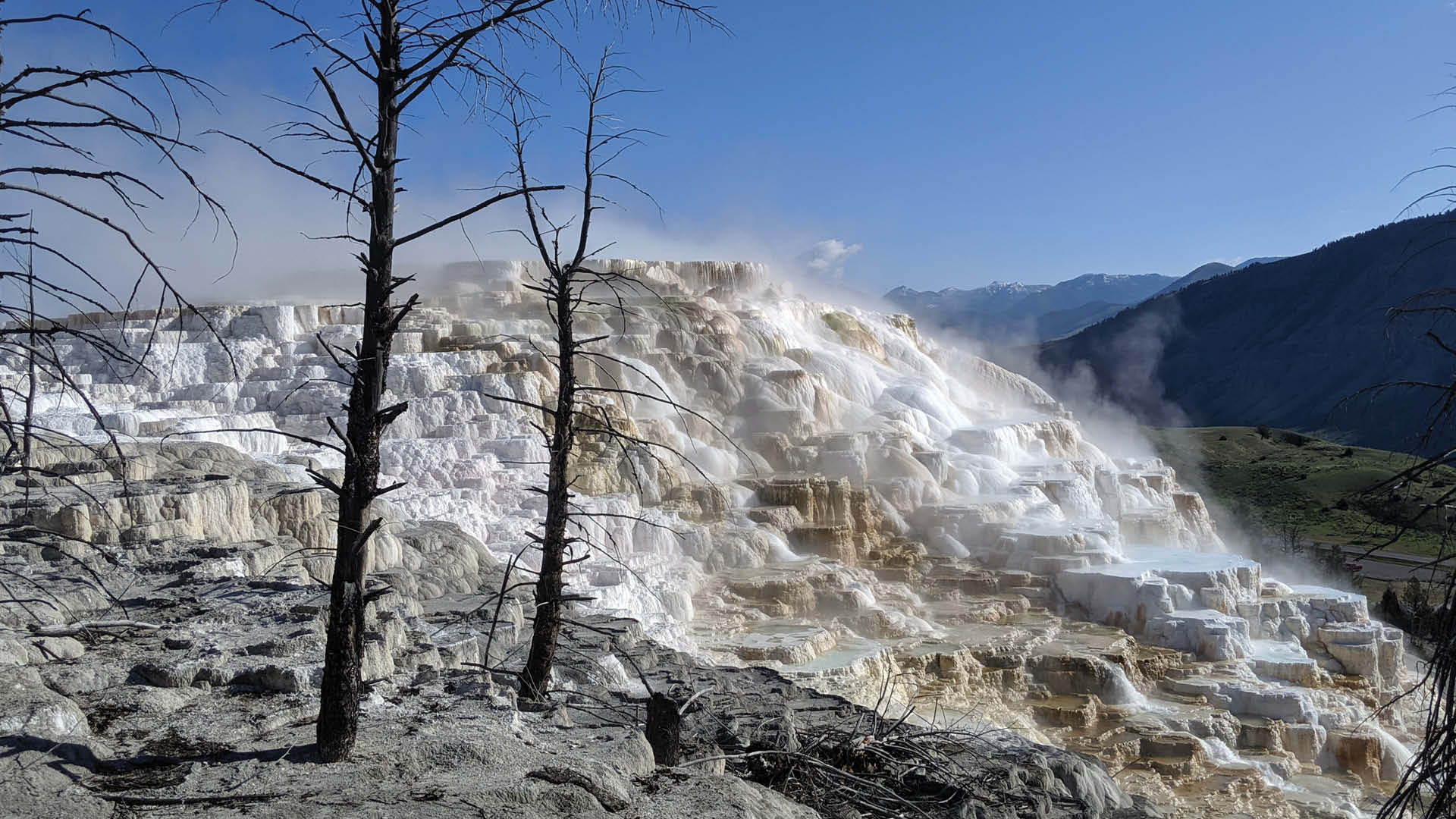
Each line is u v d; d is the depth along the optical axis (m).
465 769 7.43
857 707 12.23
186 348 37.38
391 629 11.63
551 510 11.56
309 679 9.31
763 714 11.47
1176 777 25.88
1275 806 24.61
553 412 11.72
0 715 7.39
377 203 7.30
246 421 31.27
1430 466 5.77
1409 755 30.80
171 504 15.91
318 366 38.00
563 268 11.68
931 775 10.66
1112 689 30.41
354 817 6.39
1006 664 30.08
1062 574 37.62
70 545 13.91
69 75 5.44
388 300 7.46
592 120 11.30
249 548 14.90
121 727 8.14
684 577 31.81
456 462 31.73
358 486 7.38
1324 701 31.84
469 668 11.82
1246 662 34.00
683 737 10.38
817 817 8.64
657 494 36.78
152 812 6.41
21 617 10.82
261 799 6.64
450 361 39.97
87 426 25.69
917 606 35.03
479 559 21.58
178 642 10.33
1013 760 12.30
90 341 5.45
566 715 10.51
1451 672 5.80
